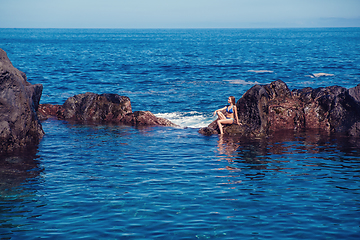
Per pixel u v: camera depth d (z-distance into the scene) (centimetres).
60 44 12631
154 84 3325
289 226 693
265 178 973
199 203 803
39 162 1125
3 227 684
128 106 1894
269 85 1800
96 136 1505
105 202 808
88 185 920
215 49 9525
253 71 4356
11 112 1284
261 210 766
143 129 1666
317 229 680
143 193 864
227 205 792
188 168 1066
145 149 1296
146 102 2480
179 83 3381
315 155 1212
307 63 5338
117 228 684
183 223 706
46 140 1422
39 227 686
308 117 1695
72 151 1259
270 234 662
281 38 19888
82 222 709
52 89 2986
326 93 1748
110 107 1892
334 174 1006
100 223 705
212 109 2252
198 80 3591
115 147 1322
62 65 5016
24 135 1348
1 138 1236
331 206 785
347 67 4706
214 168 1067
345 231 671
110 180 958
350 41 14262
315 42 13762
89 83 3359
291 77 3784
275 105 1684
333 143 1388
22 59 5928
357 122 1542
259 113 1559
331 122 1650
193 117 2009
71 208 775
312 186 910
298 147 1327
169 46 11588
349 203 801
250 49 9356
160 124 1784
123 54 7656
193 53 7888
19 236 650
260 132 1533
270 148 1312
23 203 801
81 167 1075
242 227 689
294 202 808
